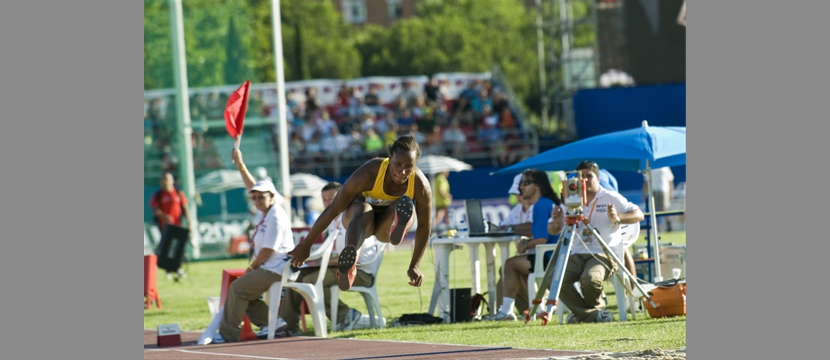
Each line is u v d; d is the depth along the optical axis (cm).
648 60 8894
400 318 3728
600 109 8881
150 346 3409
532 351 2580
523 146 10638
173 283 6272
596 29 9025
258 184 3506
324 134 11019
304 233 4022
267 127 8800
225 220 8419
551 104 11350
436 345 2889
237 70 8556
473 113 11900
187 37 8462
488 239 3653
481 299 3841
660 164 4184
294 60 17988
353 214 2350
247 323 3488
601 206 3406
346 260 2297
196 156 8506
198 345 3350
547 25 10556
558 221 3531
